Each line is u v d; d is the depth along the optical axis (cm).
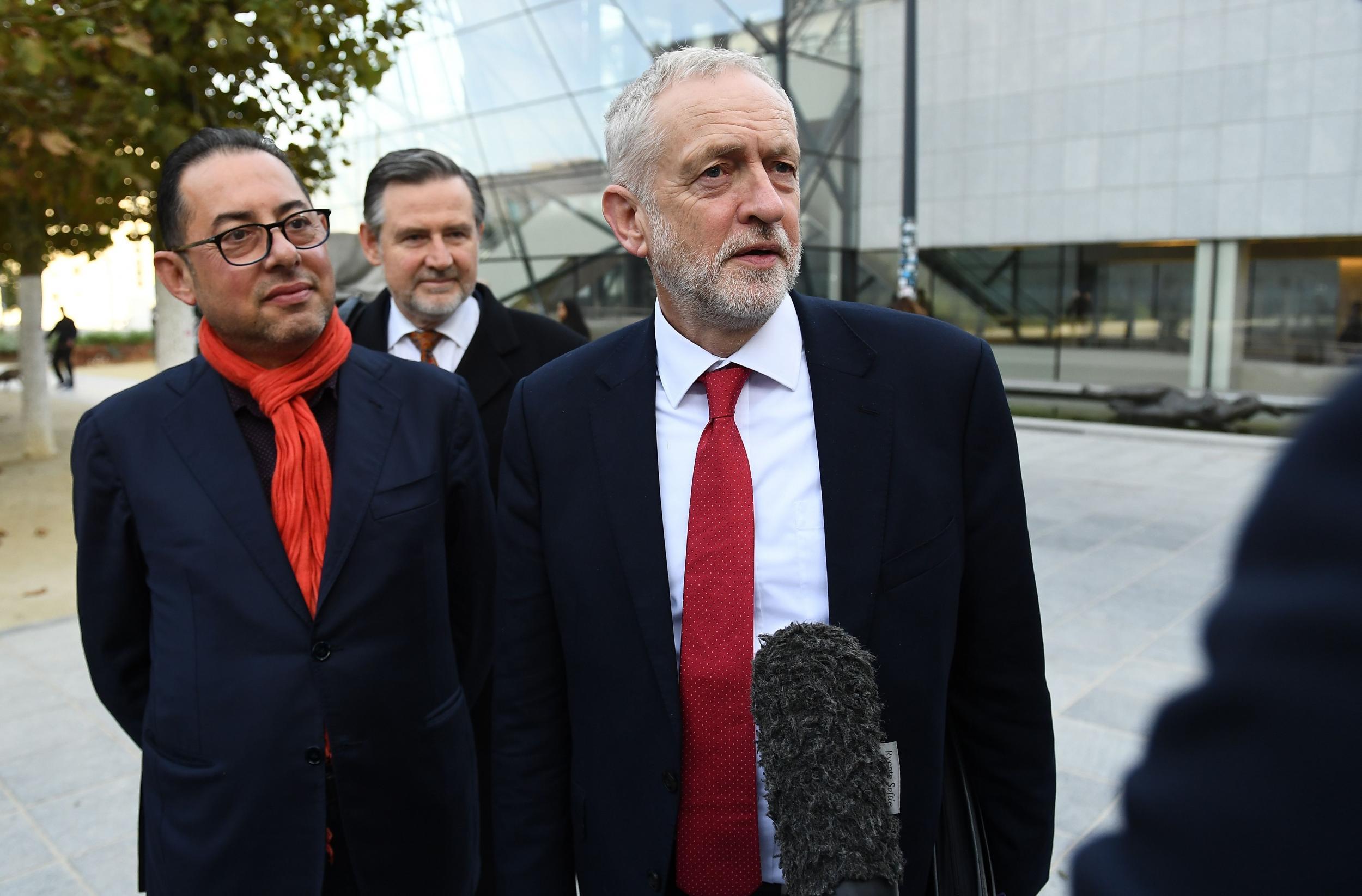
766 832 137
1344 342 1548
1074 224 1719
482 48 1814
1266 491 46
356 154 1986
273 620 161
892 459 136
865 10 1858
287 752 158
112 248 1061
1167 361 1723
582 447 150
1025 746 141
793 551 138
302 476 168
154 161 557
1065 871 54
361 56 616
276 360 178
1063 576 560
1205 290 1622
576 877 163
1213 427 1261
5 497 845
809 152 1792
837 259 1905
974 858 140
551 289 1853
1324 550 41
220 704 158
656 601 138
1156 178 1634
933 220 1858
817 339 145
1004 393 142
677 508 144
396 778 168
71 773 354
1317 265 1570
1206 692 45
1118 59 1645
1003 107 1761
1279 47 1497
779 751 107
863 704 110
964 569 140
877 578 132
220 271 167
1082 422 1329
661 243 138
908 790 131
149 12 526
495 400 257
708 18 1642
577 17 1692
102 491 169
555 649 158
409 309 259
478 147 1869
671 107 134
